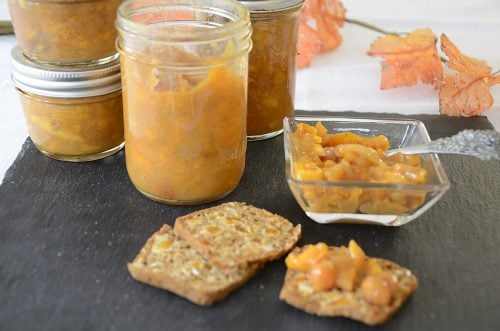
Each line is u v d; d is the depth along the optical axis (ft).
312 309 1.49
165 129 1.64
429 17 2.73
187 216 1.65
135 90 1.64
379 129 1.85
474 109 2.10
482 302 1.53
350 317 1.48
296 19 1.86
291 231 1.65
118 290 1.53
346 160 1.69
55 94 1.76
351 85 2.31
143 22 1.71
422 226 1.70
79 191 1.78
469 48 2.51
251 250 1.58
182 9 1.72
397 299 1.50
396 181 1.64
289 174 1.67
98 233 1.66
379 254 1.63
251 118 1.93
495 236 1.68
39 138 1.84
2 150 1.96
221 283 1.52
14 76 1.81
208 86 1.62
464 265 1.61
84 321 1.47
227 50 1.61
